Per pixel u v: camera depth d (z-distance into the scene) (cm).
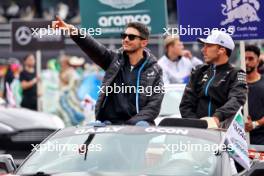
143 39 1795
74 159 1520
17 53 4409
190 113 1903
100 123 1616
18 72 3853
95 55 1836
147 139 1538
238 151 1577
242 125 1628
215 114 1784
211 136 1551
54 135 1605
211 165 1480
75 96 3772
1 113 2944
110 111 1808
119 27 2644
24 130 2895
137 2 2634
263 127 2256
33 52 3925
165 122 1645
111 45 4319
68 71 3797
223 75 1872
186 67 2897
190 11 2202
